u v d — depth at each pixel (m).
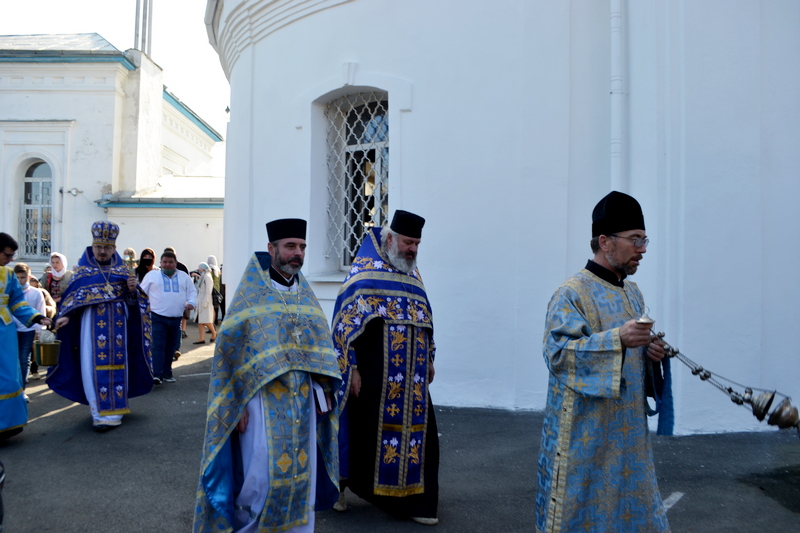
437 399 6.68
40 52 17.22
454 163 6.66
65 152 17.72
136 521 4.01
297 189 7.83
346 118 7.80
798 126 5.77
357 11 7.28
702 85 5.62
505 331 6.43
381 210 7.52
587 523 2.79
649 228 5.75
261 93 8.44
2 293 5.70
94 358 6.11
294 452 3.27
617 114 6.05
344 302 4.09
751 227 5.59
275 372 3.24
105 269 6.32
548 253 6.29
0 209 17.78
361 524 3.97
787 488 4.37
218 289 14.96
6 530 3.88
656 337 2.85
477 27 6.60
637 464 2.85
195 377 8.99
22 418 5.76
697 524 3.84
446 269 6.68
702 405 5.59
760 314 5.59
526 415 6.21
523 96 6.39
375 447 3.97
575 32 6.32
